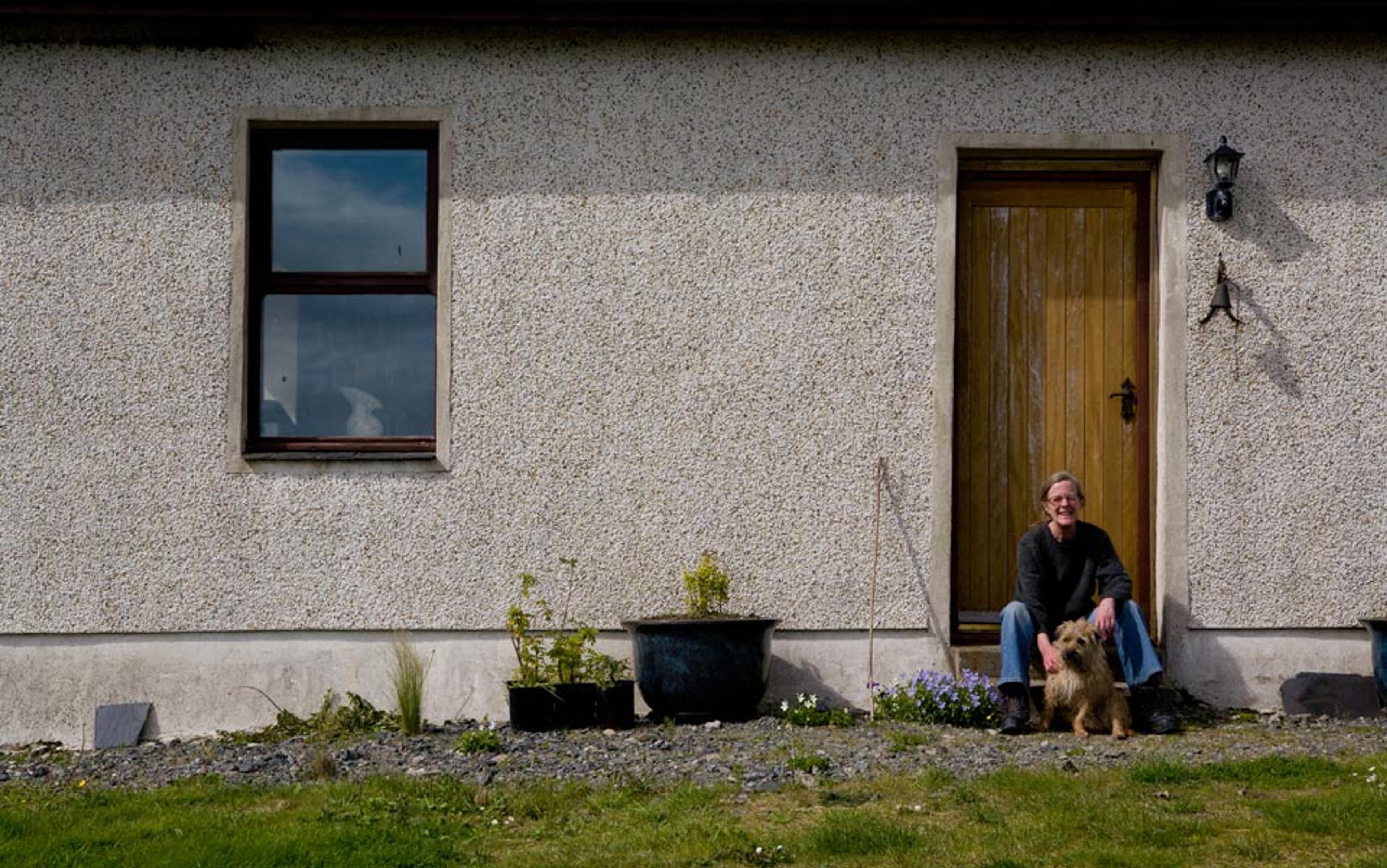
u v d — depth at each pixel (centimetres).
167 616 741
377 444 764
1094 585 702
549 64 757
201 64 754
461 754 644
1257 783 550
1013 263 778
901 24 738
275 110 754
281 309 770
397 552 744
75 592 741
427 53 757
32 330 747
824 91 756
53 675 738
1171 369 751
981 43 756
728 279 751
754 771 586
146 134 752
